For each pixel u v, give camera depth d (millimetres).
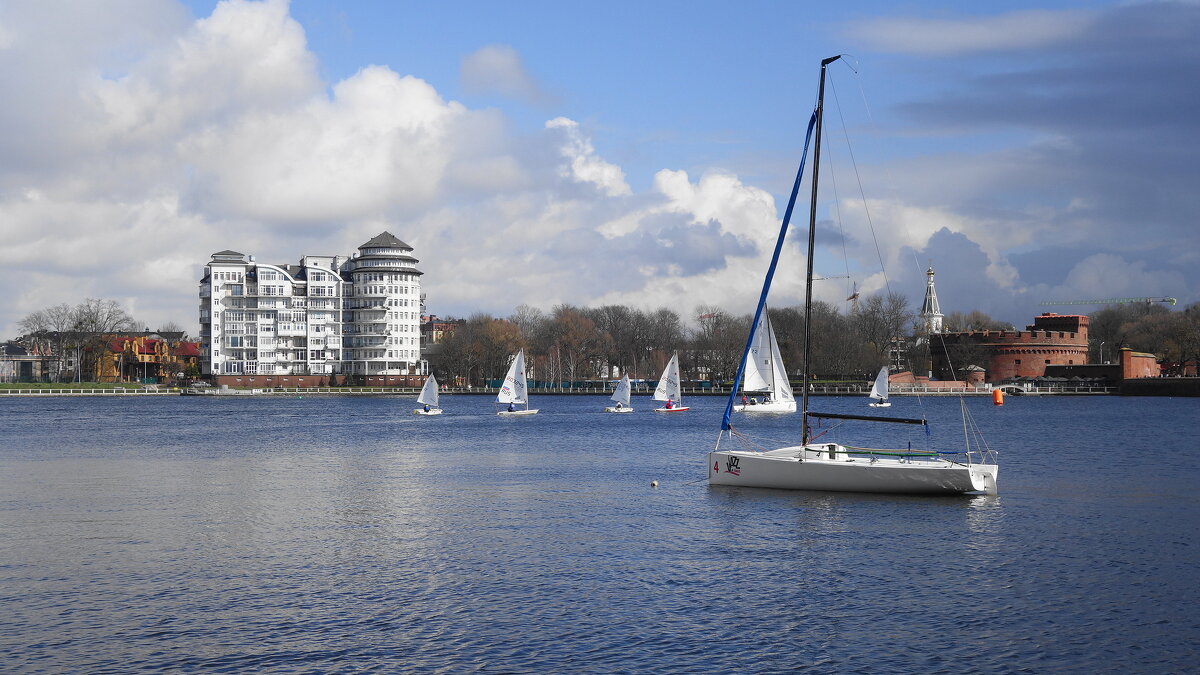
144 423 128000
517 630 27438
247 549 37781
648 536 40031
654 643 26391
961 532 40594
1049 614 28891
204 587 31875
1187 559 35719
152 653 25594
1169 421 124750
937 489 49031
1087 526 41969
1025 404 187750
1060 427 113375
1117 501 48812
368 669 24500
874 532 40562
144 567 34656
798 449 52094
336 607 29609
